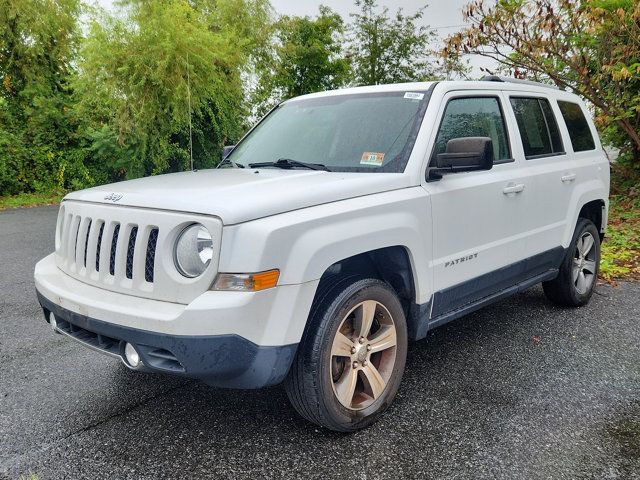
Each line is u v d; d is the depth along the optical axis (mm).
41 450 2793
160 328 2420
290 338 2539
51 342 4348
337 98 4031
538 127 4488
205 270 2445
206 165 18766
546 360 3852
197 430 2982
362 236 2799
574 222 4668
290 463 2652
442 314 3506
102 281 2789
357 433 2928
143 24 15531
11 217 12523
